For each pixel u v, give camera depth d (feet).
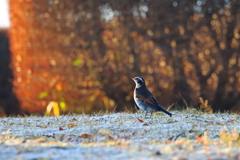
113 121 32.94
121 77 60.70
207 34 59.36
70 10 61.00
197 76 59.26
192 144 22.89
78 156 19.34
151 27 59.72
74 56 61.52
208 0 58.70
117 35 60.59
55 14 61.52
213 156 19.35
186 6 59.21
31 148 20.77
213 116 35.06
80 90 61.57
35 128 32.09
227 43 59.36
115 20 60.54
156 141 25.68
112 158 19.01
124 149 20.79
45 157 19.15
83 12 60.70
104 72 60.90
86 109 61.36
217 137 26.71
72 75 61.41
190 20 59.31
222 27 59.06
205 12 59.16
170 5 59.26
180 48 59.41
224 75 58.95
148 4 59.41
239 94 58.85
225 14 59.06
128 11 59.88
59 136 28.63
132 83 60.64
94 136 27.78
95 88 61.36
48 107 60.59
